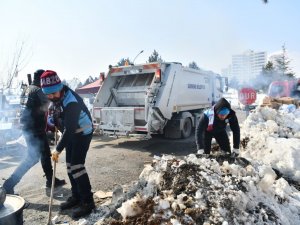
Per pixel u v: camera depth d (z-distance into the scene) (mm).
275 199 3605
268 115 6711
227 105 4410
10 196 3182
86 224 3584
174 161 3658
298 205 3695
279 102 11531
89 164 6578
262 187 3578
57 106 3953
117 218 3193
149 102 8117
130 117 8258
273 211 3287
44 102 4590
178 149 8141
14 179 4527
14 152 7977
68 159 4188
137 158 7152
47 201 4500
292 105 10055
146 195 3336
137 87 9102
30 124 4637
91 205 3994
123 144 8930
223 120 4539
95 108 9016
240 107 19391
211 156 4137
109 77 9516
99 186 5125
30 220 3869
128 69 9188
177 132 9477
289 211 3531
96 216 3781
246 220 3004
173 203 3018
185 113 9727
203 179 3295
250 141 5844
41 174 5914
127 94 9281
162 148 8281
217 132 4723
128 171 6047
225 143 4883
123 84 9539
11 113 10125
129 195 3479
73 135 3766
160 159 3846
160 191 3330
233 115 4457
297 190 4336
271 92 15844
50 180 5031
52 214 4051
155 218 2908
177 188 3244
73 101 3801
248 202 3227
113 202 3896
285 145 5199
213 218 2877
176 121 9438
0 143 7695
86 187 3979
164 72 8797
